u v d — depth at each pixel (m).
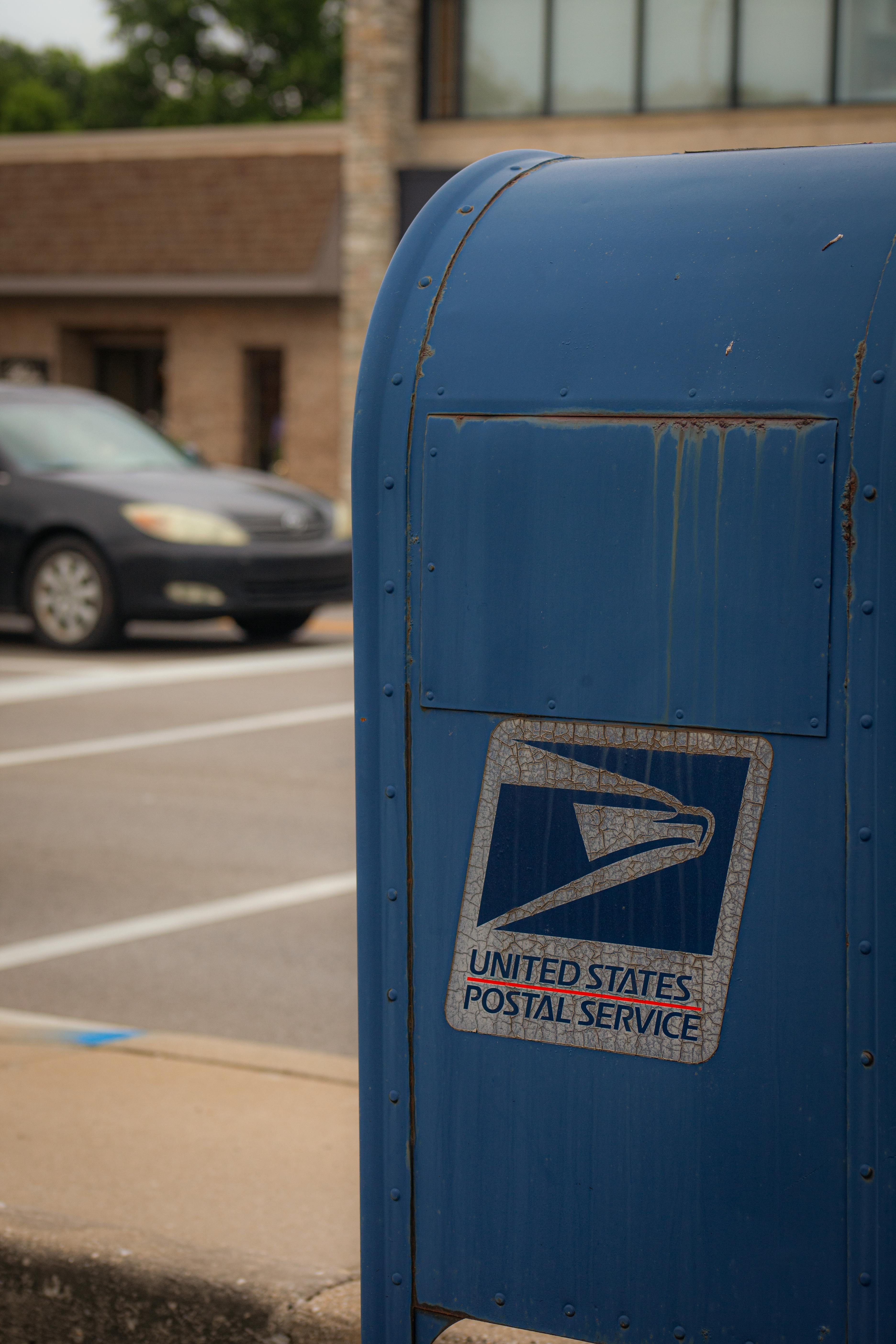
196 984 5.45
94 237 24.31
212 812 7.76
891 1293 2.24
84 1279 3.29
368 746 2.56
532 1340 3.09
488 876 2.48
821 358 2.25
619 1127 2.40
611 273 2.43
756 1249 2.32
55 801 7.95
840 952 2.25
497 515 2.44
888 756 2.21
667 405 2.33
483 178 2.65
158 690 10.88
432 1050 2.53
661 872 2.35
